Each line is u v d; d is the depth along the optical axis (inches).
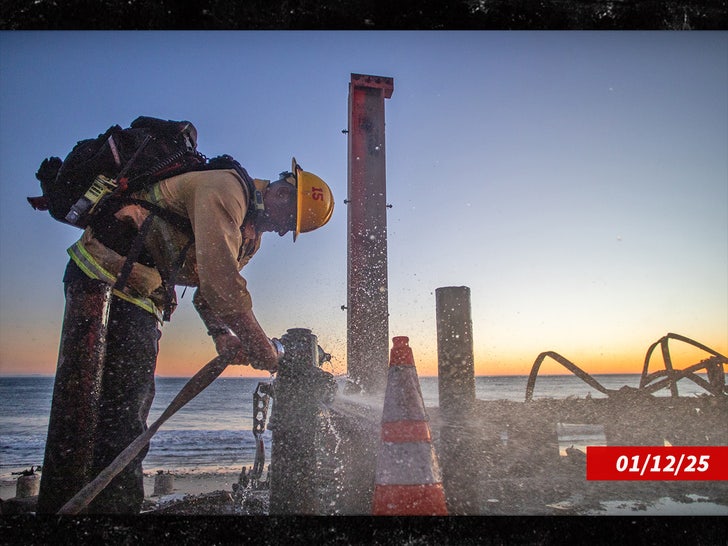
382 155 145.6
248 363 82.7
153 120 95.8
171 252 91.3
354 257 137.7
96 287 77.4
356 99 148.5
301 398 77.5
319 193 110.4
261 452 103.9
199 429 861.8
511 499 83.6
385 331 133.6
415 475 55.4
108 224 87.0
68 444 73.0
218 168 92.9
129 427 89.6
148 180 89.5
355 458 79.0
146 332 93.0
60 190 86.5
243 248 98.5
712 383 106.1
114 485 86.8
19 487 114.0
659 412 99.1
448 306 83.5
